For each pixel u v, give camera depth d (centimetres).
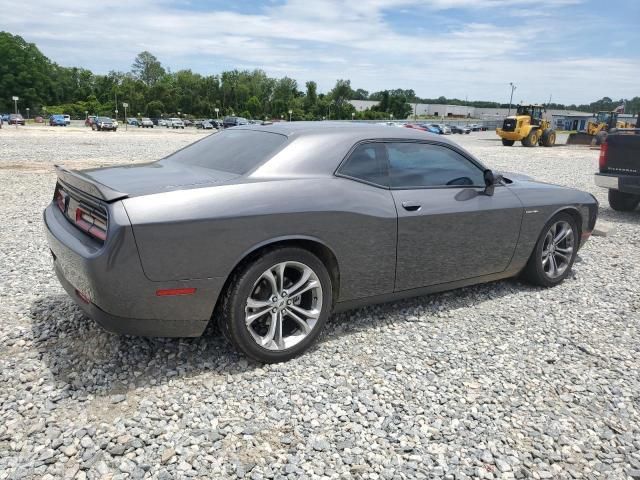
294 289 330
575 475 245
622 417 292
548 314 434
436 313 426
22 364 319
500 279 470
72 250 295
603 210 981
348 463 245
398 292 389
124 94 12612
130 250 275
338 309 366
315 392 302
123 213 276
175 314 297
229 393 297
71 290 324
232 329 311
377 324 399
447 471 243
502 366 344
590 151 2992
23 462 236
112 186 299
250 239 304
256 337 322
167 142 2833
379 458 250
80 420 268
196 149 404
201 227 289
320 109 13225
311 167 342
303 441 260
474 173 429
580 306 455
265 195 313
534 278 488
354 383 314
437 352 359
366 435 266
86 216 314
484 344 374
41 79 12700
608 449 264
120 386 300
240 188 309
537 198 463
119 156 1753
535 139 3425
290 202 319
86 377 307
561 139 5675
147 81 15312
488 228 423
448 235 398
